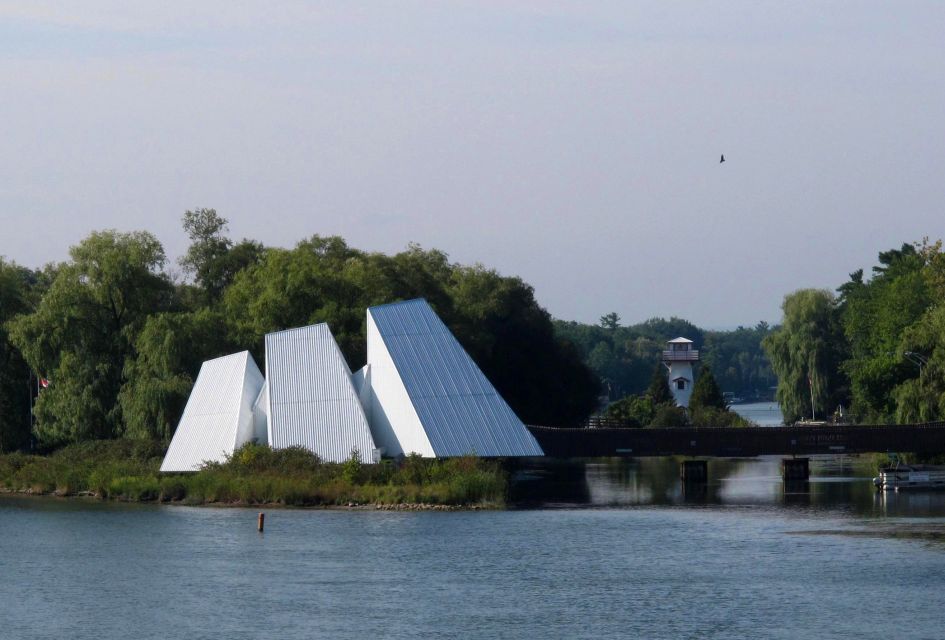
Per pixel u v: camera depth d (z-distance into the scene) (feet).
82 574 466.29
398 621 390.63
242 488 644.69
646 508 635.25
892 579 439.63
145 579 456.04
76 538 544.62
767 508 634.02
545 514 605.31
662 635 372.79
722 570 459.32
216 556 496.64
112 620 397.60
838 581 437.58
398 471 654.53
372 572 461.78
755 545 510.99
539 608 404.57
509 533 544.62
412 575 456.45
